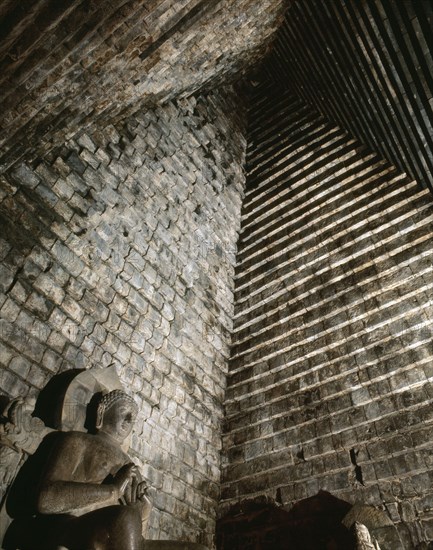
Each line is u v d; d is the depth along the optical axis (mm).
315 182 7633
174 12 4266
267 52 8820
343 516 4645
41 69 3826
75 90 4344
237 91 9969
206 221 7426
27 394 3963
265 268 7336
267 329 6664
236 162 8859
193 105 8406
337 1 5340
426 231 5809
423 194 6191
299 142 8461
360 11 5066
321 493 4965
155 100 7086
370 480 4723
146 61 4949
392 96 5535
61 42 3668
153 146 6953
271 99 9766
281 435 5648
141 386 5141
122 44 4180
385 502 4531
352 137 7605
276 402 5945
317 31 6270
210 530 5340
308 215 7367
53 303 4531
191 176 7527
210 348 6496
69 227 5027
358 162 7273
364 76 5816
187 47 5746
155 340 5566
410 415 4840
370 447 4918
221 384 6461
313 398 5637
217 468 5855
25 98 3984
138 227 5988
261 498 5348
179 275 6402
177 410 5539
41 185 4918
